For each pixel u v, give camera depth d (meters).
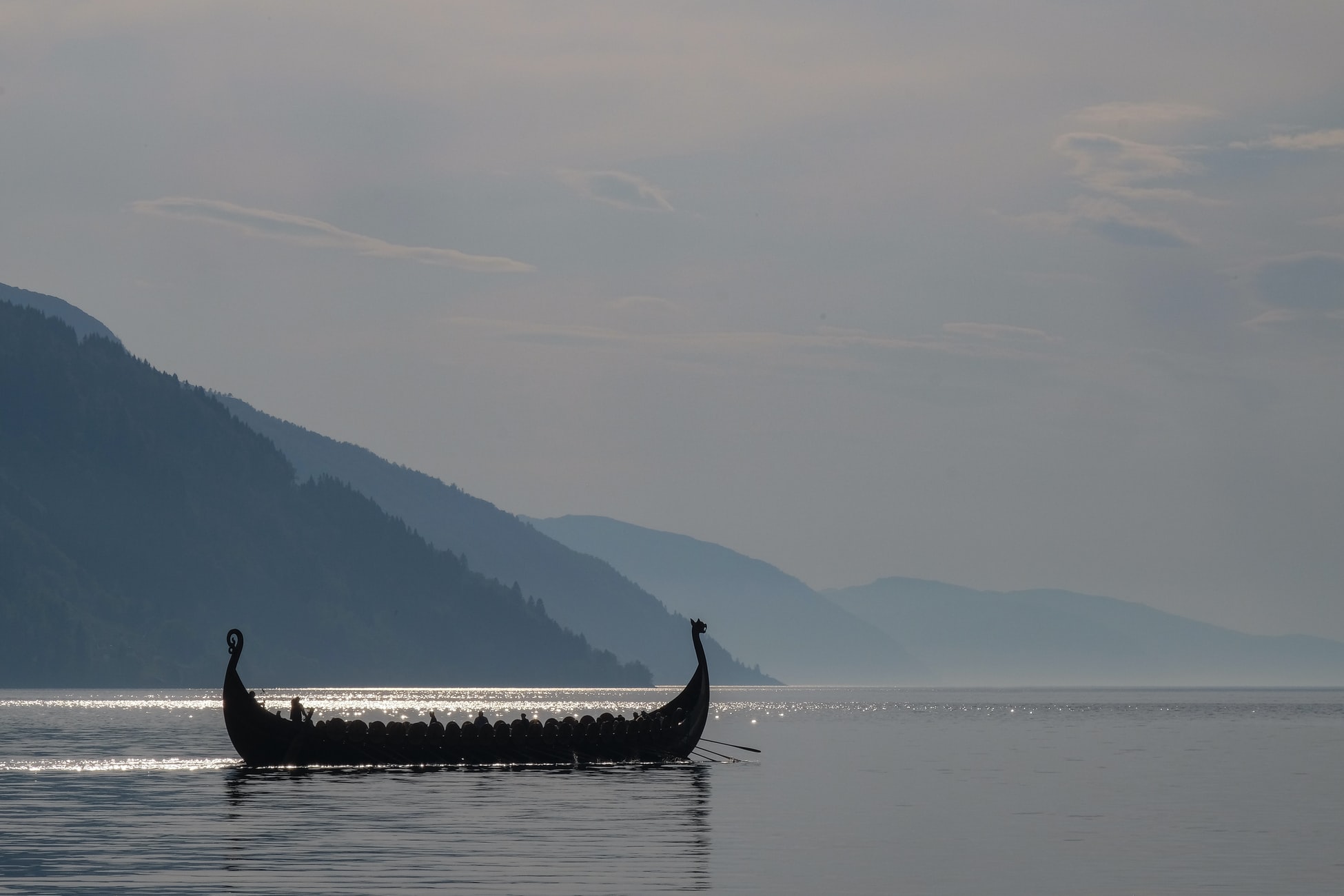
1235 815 109.19
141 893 70.38
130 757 169.88
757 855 84.62
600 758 155.75
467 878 75.06
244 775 139.25
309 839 89.38
